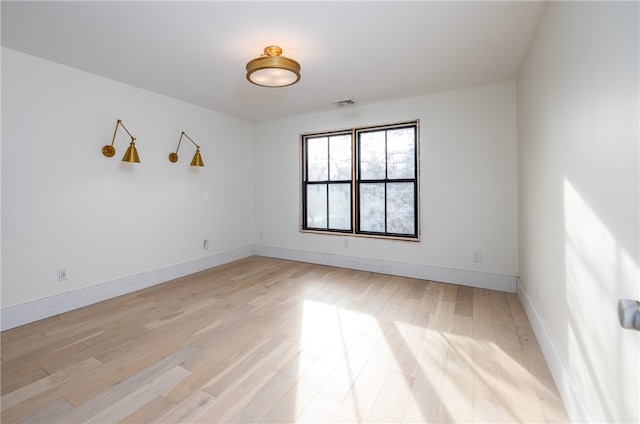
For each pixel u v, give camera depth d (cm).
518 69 295
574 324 148
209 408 155
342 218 449
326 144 459
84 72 297
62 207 283
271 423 145
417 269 383
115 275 325
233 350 212
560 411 152
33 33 227
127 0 188
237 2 191
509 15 205
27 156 260
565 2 159
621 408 104
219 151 453
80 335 235
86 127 300
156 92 362
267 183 508
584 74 135
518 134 312
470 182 349
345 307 288
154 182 364
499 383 174
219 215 455
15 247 254
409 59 274
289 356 204
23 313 255
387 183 411
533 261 243
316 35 232
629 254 99
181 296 321
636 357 95
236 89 351
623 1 100
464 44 246
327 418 148
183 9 198
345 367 191
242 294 326
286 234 492
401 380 178
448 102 358
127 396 164
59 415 151
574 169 148
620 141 104
